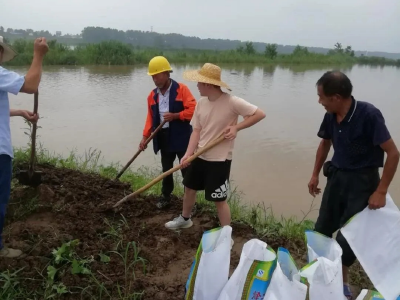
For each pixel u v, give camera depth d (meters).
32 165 4.46
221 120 3.77
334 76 2.96
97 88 16.77
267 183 6.90
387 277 2.96
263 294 2.50
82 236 3.94
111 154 8.08
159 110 4.75
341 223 3.26
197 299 2.68
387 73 42.25
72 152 7.46
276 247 4.28
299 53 55.06
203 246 2.72
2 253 3.46
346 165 3.14
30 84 3.07
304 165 7.86
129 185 5.42
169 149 4.72
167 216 4.75
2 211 3.31
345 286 3.35
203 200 5.31
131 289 3.29
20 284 3.20
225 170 3.84
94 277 3.27
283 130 10.56
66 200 4.54
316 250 2.85
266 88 20.11
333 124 3.20
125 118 11.17
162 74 4.51
